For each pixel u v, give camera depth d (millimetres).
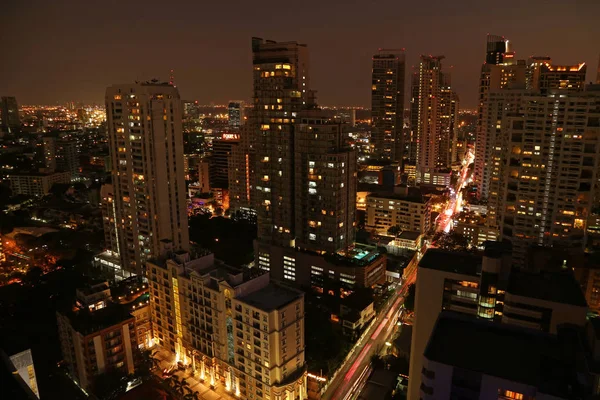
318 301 176125
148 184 174625
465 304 97875
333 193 193875
